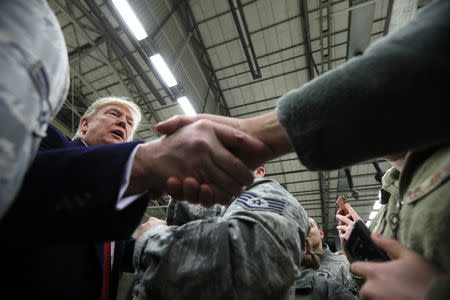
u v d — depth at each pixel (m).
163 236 0.65
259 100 6.51
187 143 0.46
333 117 0.35
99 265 0.62
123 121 1.71
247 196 0.74
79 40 5.23
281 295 0.55
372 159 0.37
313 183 8.57
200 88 5.57
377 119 0.32
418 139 0.32
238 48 5.58
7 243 0.32
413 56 0.30
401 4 3.21
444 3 0.32
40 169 0.34
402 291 0.30
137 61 5.33
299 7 4.80
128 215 0.44
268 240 0.56
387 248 0.36
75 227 0.33
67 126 6.37
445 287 0.24
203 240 0.56
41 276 0.44
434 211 0.31
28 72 0.25
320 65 5.66
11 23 0.25
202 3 4.92
